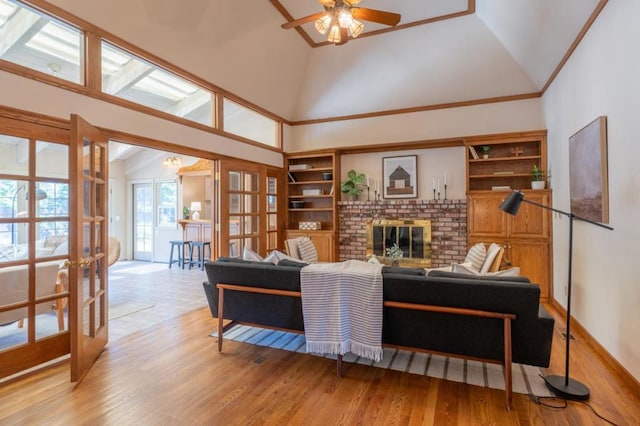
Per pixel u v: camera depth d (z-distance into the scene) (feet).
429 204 18.56
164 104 18.20
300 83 19.43
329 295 8.21
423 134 18.40
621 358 8.07
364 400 7.25
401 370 8.63
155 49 12.04
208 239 24.17
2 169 7.91
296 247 16.40
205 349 9.92
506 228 15.69
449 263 18.15
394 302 7.73
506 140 16.07
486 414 6.72
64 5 9.28
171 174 25.77
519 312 6.79
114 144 25.32
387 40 16.19
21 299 8.18
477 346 7.41
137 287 17.70
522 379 8.09
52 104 9.02
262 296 9.23
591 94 9.62
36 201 8.47
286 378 8.22
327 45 17.20
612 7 8.18
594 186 9.28
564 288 12.98
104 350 9.79
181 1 11.40
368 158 20.43
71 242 7.85
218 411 6.87
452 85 17.11
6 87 8.04
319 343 8.32
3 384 7.82
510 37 13.88
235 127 18.03
